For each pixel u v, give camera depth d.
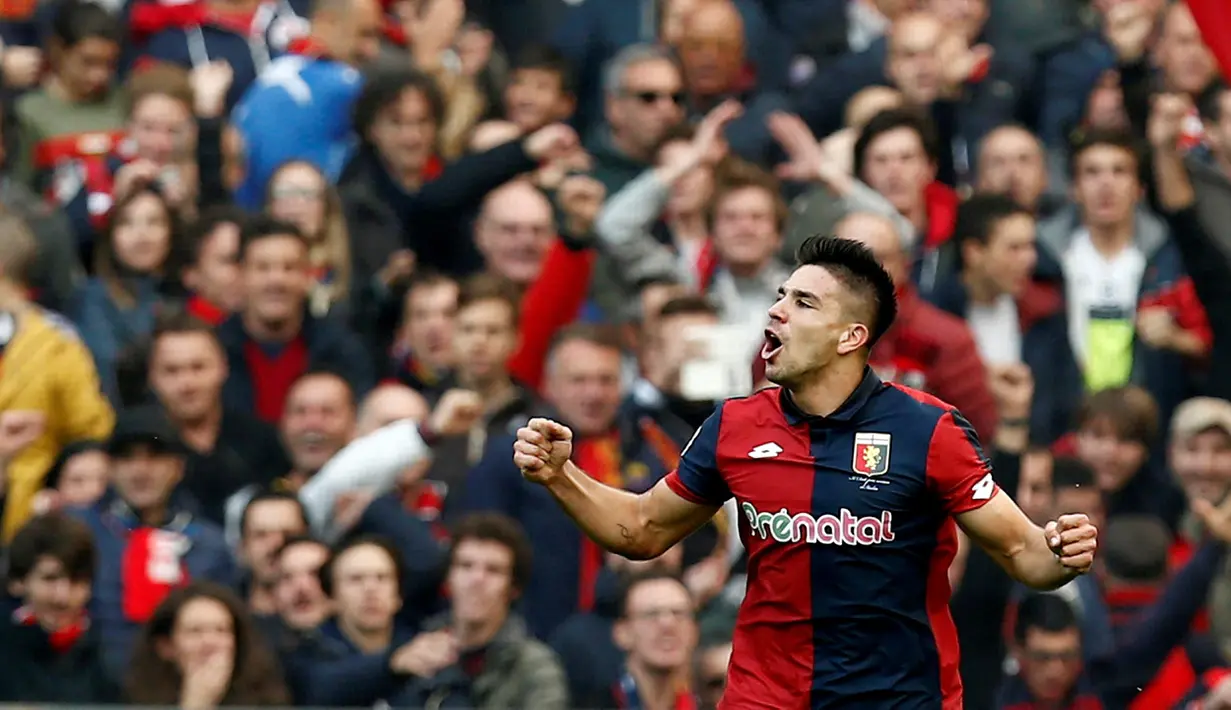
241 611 24.83
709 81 35.62
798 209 31.48
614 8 38.38
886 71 35.66
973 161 35.59
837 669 16.08
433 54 36.12
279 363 30.00
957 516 16.03
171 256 31.73
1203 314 31.17
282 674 25.00
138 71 34.91
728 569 26.42
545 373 30.78
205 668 24.50
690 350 27.78
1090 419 28.94
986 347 30.75
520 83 35.91
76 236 32.62
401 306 31.41
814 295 16.19
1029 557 15.89
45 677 25.16
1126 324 31.55
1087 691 25.66
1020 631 25.47
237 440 28.97
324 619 25.58
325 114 34.62
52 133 34.84
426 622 25.86
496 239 31.25
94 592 26.02
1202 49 34.72
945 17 37.91
